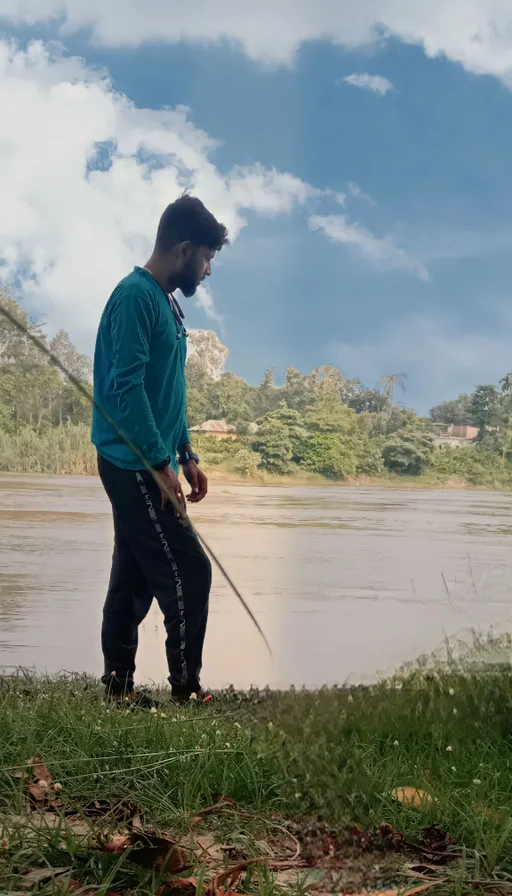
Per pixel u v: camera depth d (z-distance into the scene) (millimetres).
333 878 1237
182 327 2975
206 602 2709
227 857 1406
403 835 1569
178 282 2955
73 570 5516
